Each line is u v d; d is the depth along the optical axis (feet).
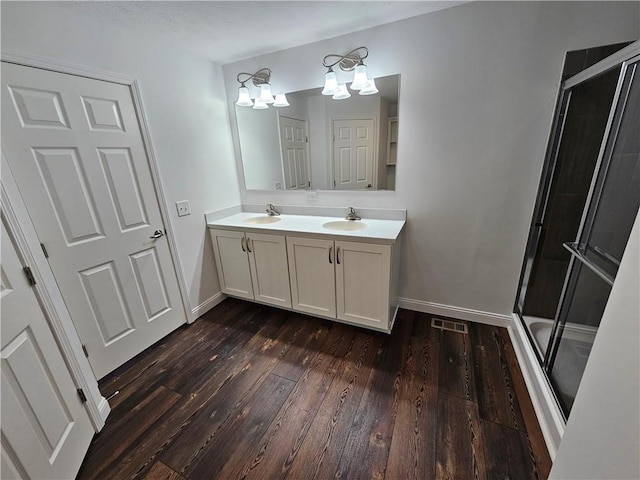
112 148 5.54
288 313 8.02
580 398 2.89
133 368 6.02
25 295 3.63
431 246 7.08
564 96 5.17
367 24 6.04
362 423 4.61
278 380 5.60
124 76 5.58
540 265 6.27
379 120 6.69
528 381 5.20
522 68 5.32
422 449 4.16
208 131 7.69
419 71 6.04
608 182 4.52
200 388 5.46
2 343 3.19
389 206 7.20
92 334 5.49
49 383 3.78
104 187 5.47
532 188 5.86
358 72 6.13
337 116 7.06
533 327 6.39
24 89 4.30
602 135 5.16
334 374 5.70
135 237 6.13
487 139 5.90
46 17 4.43
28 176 4.41
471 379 5.42
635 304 2.23
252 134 8.21
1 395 3.10
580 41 4.87
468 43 5.54
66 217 4.93
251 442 4.37
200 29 5.86
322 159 7.55
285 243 7.00
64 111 4.78
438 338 6.64
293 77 7.22
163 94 6.40
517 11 5.09
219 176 8.19
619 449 2.25
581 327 4.93
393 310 7.00
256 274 7.77
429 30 5.74
